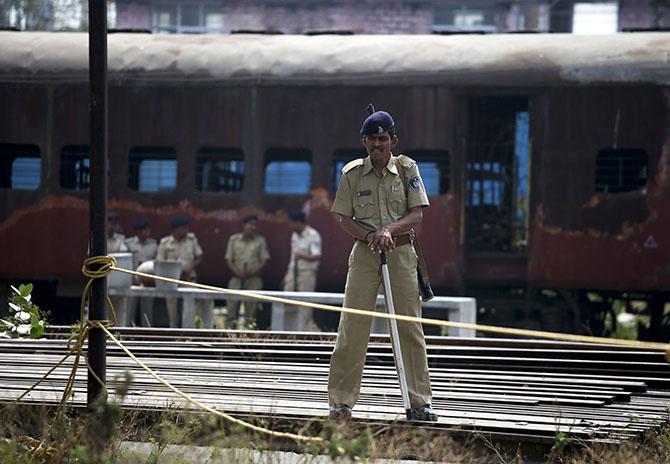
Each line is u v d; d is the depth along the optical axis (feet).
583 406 52.65
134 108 113.29
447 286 109.09
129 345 71.61
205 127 112.06
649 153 106.01
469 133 111.75
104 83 44.45
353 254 49.21
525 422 47.52
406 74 109.19
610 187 108.68
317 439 40.29
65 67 113.91
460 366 64.39
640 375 61.57
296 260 107.86
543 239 107.55
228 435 45.16
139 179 115.03
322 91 110.42
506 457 44.70
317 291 112.47
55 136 113.60
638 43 109.09
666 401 55.16
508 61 108.58
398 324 48.52
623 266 106.42
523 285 110.52
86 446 39.75
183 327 94.58
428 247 109.19
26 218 113.91
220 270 111.65
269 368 63.57
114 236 111.55
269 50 112.88
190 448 41.70
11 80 114.11
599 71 106.93
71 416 47.73
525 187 110.83
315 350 68.85
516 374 61.87
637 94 106.42
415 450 43.62
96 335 45.73
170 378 59.31
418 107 109.19
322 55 111.55
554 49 109.29
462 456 42.57
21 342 71.67
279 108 111.04
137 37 117.29
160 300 104.22
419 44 112.16
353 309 48.16
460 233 108.58
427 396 48.21
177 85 112.47
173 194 112.27
